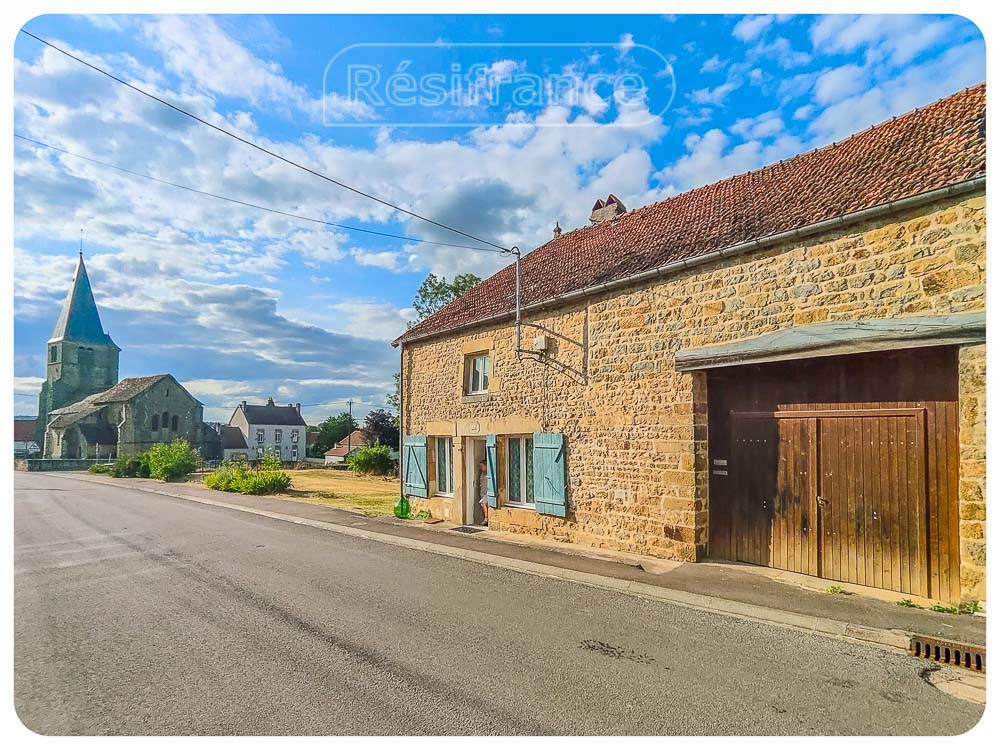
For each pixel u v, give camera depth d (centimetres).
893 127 780
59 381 5403
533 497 1001
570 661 443
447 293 2828
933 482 568
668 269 766
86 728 345
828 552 646
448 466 1209
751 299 689
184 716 359
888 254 579
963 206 531
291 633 504
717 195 976
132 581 686
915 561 577
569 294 904
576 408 909
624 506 829
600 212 1331
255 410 6894
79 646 476
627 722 352
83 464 4391
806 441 671
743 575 666
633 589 641
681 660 444
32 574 726
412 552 869
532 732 340
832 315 616
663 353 784
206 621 536
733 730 343
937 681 405
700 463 746
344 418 6556
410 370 1311
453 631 509
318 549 892
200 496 1850
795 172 866
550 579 693
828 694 388
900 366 597
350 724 349
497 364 1066
